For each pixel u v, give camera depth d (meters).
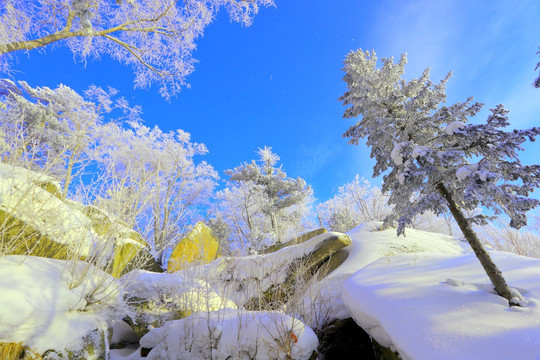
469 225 3.38
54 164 3.29
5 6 4.87
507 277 3.43
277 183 19.88
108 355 2.70
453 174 3.55
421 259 4.83
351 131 5.22
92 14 4.93
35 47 5.35
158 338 3.72
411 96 4.89
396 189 4.23
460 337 2.16
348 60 5.46
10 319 2.05
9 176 2.95
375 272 4.55
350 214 23.55
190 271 5.24
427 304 2.81
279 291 4.68
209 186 19.12
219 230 16.94
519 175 3.27
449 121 4.32
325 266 7.95
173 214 16.12
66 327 2.40
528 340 1.93
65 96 11.77
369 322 3.27
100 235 3.34
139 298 4.65
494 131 3.35
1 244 2.56
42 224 3.03
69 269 2.87
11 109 5.63
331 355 4.48
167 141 16.97
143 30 7.09
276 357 3.03
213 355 3.19
